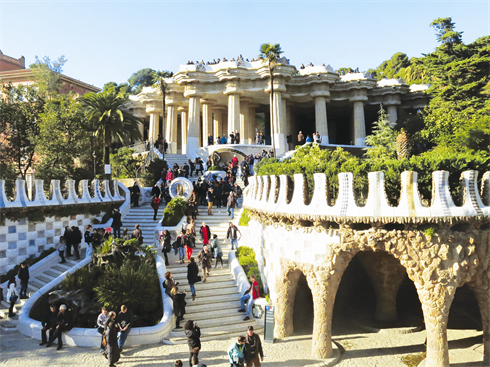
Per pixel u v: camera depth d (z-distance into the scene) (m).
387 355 13.13
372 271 16.12
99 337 14.16
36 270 20.70
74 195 24.55
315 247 13.18
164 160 37.44
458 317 16.45
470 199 11.69
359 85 47.41
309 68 46.41
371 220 11.89
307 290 17.91
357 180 12.91
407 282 18.03
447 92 34.88
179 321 15.57
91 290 16.56
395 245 11.86
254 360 11.18
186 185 26.33
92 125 36.34
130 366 12.53
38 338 14.88
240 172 34.66
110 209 27.05
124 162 41.34
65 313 14.30
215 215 25.58
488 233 11.76
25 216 21.06
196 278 16.55
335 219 12.52
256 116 52.94
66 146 35.09
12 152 35.06
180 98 50.88
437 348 11.47
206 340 14.46
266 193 17.05
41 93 41.53
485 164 12.38
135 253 19.09
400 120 40.25
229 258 19.84
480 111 31.31
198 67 43.62
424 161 12.27
